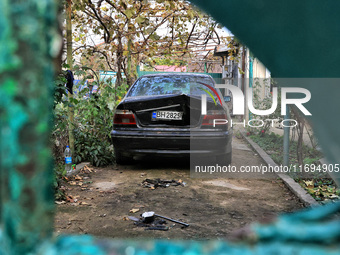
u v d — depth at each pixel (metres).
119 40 8.54
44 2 0.30
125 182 5.01
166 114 5.44
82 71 5.69
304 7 0.98
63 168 5.02
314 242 0.31
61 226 3.19
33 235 0.29
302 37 1.02
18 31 0.28
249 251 0.31
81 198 4.15
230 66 18.34
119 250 0.33
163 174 5.56
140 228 3.19
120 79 8.77
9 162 0.28
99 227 3.21
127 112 5.52
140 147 5.49
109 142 7.10
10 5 0.29
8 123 0.28
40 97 0.29
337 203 0.34
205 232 3.12
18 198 0.29
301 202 4.16
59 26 0.34
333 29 0.99
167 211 3.72
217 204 4.01
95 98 6.61
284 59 1.07
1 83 0.28
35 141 0.29
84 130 6.45
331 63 0.99
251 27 1.08
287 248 0.31
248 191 4.64
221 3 1.12
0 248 0.30
